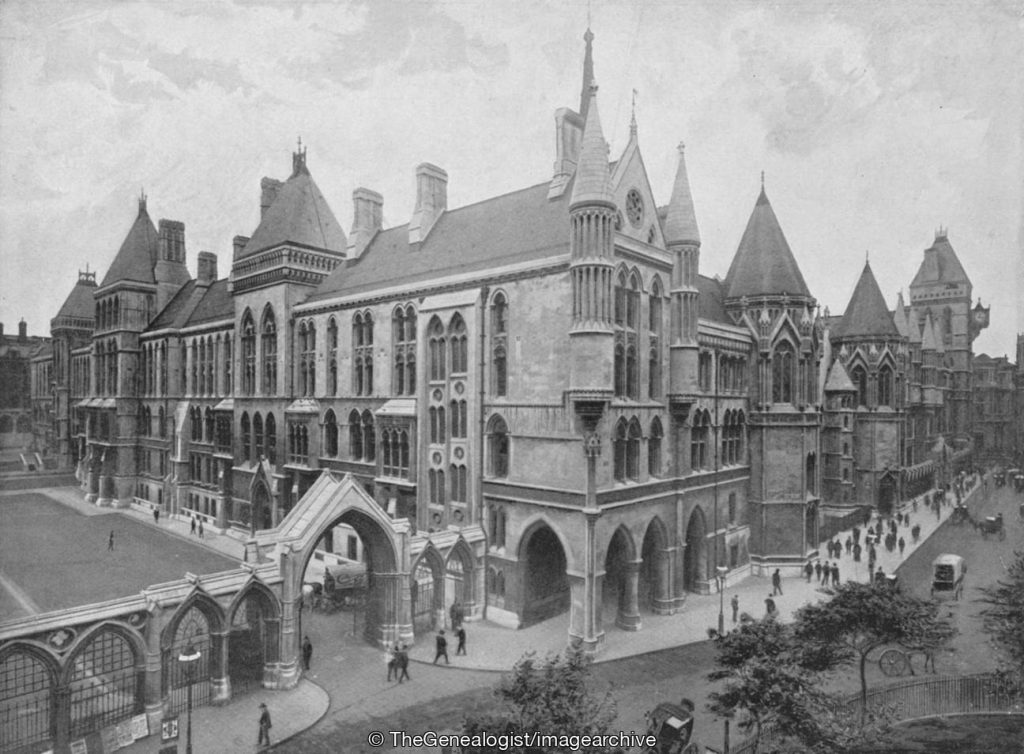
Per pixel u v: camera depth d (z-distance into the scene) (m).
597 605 35.31
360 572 43.84
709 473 46.66
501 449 40.66
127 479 74.88
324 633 38.34
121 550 54.00
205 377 67.75
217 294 69.56
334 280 56.03
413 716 28.20
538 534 39.47
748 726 22.78
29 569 47.62
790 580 49.56
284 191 59.69
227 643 29.50
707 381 47.06
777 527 51.66
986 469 76.50
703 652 35.03
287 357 56.16
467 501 41.22
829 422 66.00
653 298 42.38
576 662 21.56
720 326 49.03
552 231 39.19
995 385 76.25
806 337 52.88
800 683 22.75
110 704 28.94
